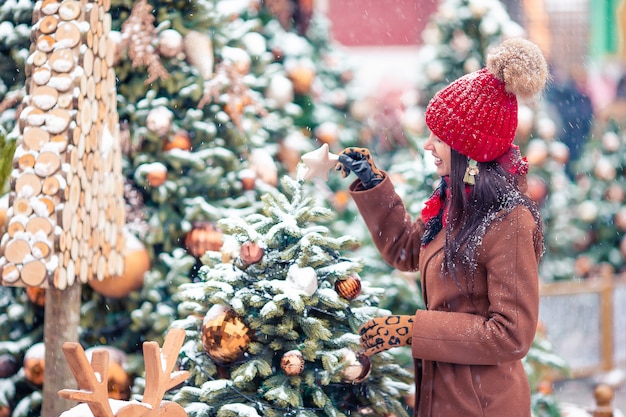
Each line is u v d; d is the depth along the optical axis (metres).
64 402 3.51
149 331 4.14
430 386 2.97
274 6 5.81
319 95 5.90
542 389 4.64
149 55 4.20
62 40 3.40
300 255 3.03
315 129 5.72
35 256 3.23
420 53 6.59
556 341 6.78
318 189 5.27
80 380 2.38
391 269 4.64
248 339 2.96
